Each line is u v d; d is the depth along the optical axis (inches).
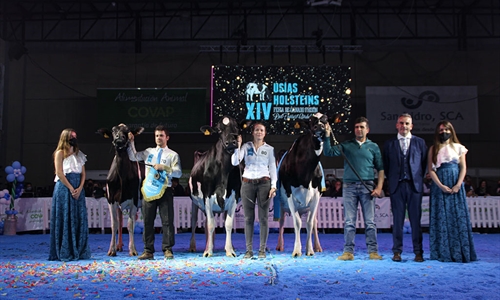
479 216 524.4
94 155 776.3
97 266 221.1
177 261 242.2
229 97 703.1
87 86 788.0
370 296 149.1
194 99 735.7
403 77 781.9
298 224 269.6
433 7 783.1
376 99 743.7
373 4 799.7
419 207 249.3
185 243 383.6
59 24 805.9
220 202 264.7
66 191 254.8
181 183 762.8
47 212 538.6
